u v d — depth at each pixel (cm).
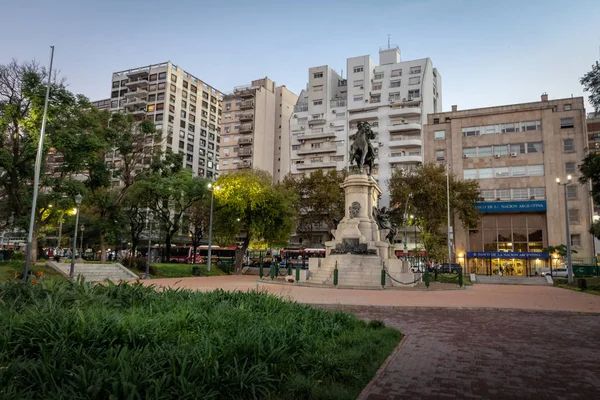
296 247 6925
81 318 627
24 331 594
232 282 2786
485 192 5531
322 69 8269
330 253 2844
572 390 593
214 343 612
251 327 723
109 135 3272
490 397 559
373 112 7512
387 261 2667
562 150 5288
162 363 502
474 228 5362
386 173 7188
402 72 7588
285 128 9150
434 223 5072
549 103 5512
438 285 2661
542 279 3859
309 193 5912
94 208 4100
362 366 654
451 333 1042
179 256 5856
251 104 8781
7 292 910
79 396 417
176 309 871
